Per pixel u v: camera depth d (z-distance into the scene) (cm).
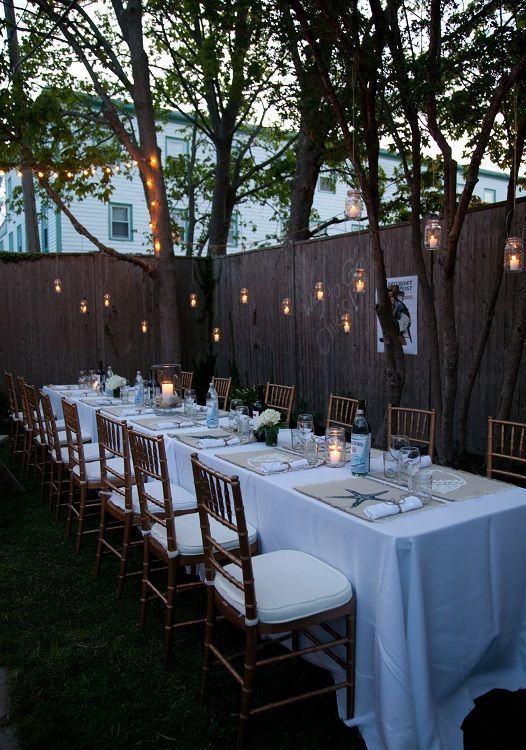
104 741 222
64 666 270
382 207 974
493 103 369
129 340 958
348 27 388
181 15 790
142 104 793
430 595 220
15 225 1955
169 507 274
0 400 870
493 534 237
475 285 554
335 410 480
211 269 989
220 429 427
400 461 283
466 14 396
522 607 250
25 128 674
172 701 246
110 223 1393
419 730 209
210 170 1359
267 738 224
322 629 257
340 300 729
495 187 1694
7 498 539
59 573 373
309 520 257
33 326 894
